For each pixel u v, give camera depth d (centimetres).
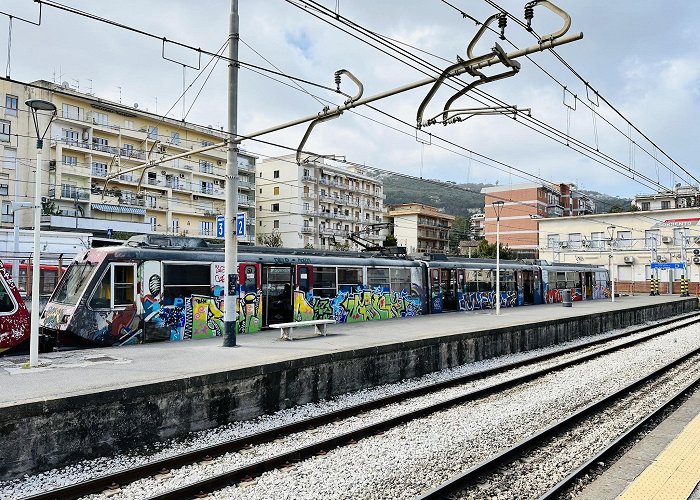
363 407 1051
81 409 767
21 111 4722
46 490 668
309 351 1207
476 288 2748
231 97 1300
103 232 3728
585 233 5681
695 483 611
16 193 4653
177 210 6041
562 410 1056
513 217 7844
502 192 7975
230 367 988
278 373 1057
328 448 813
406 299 2269
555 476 700
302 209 7606
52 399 736
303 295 1834
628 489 597
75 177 5066
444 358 1509
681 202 6269
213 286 1571
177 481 681
